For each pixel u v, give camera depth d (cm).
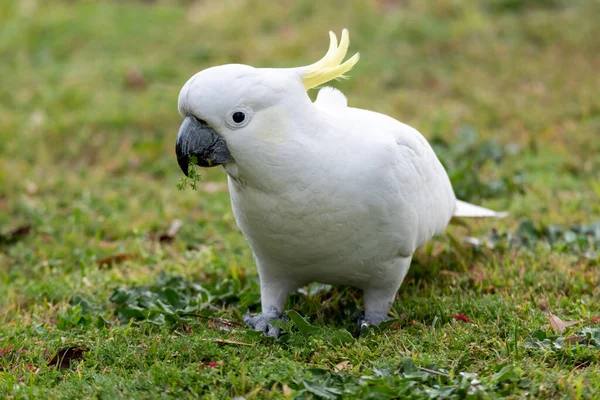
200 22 1416
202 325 561
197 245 769
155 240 785
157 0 1584
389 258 533
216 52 1305
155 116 1084
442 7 1392
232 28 1380
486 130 1006
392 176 500
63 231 806
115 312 615
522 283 618
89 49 1354
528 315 558
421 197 544
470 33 1315
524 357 496
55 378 506
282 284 571
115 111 1093
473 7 1392
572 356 493
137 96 1166
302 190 483
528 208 783
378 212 502
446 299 586
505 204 804
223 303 627
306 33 1320
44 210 855
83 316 588
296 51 1272
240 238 766
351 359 504
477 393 445
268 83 470
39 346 545
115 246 765
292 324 539
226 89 464
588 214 771
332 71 498
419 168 538
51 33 1398
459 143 960
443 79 1182
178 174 952
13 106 1152
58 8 1509
